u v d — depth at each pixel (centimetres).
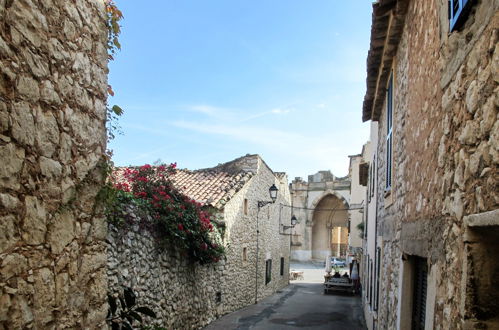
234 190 1232
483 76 173
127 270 615
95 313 297
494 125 160
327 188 3719
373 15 481
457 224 205
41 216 232
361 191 2342
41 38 232
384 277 597
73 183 268
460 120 207
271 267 1798
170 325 780
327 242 3938
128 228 625
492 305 176
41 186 232
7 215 203
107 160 319
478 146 178
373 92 718
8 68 203
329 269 2339
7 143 203
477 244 180
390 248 522
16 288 209
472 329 176
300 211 3816
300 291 1933
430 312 258
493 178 160
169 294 781
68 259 261
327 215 3941
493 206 160
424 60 322
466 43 200
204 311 998
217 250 1006
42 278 232
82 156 281
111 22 334
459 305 192
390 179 548
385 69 584
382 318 606
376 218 824
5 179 201
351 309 1405
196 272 944
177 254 827
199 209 929
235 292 1273
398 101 487
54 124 245
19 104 212
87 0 289
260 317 1182
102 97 313
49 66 240
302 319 1184
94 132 299
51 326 241
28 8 219
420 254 301
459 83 210
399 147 464
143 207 687
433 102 279
